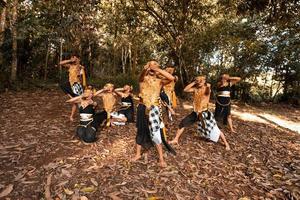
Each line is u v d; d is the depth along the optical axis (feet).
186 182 15.47
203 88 20.13
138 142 16.92
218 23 47.57
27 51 43.83
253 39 50.31
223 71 50.19
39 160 16.66
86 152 17.97
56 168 15.80
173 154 18.40
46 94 34.99
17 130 21.34
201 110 20.24
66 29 44.04
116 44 56.59
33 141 19.29
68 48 46.96
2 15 37.09
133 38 50.93
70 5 43.06
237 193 15.01
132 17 43.68
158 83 16.70
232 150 20.45
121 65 61.52
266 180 16.57
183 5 41.86
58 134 20.80
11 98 31.50
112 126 23.12
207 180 15.93
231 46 49.62
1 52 38.75
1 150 17.74
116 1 46.11
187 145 20.33
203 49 48.55
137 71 59.26
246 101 51.01
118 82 46.50
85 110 19.52
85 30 47.11
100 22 49.62
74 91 23.76
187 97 42.73
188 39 45.42
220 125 26.99
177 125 25.03
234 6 40.16
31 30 38.01
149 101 16.67
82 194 13.73
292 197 14.92
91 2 43.50
